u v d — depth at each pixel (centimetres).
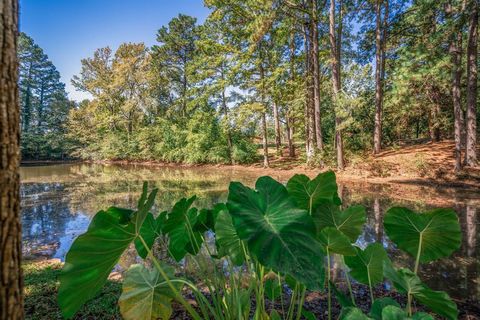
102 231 109
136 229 120
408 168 1130
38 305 247
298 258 112
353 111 1432
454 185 916
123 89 2639
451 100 1331
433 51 958
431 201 716
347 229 188
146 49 2580
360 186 984
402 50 1068
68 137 3030
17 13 86
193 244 200
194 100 1942
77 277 110
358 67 1669
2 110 79
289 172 1452
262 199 132
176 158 2253
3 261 77
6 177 79
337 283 304
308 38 1504
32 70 3488
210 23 1667
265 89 1554
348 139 1600
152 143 2494
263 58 1581
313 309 248
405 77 997
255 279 165
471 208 636
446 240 163
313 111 1555
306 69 1641
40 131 3148
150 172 1725
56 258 409
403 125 1583
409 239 171
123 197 891
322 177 187
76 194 954
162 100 2591
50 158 2998
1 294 76
